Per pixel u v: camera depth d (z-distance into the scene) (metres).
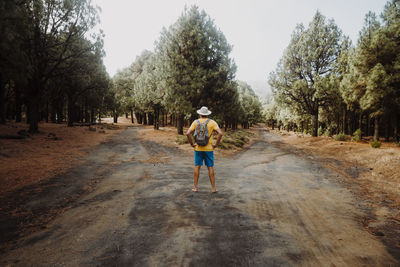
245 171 7.30
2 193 4.30
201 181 5.55
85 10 16.19
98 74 24.69
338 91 23.64
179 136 21.61
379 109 18.33
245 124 80.25
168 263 2.03
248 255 2.20
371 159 10.36
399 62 16.41
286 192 4.79
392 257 2.21
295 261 2.10
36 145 11.83
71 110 29.20
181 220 3.08
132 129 35.94
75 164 7.73
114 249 2.29
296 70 26.78
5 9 7.75
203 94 20.94
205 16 21.41
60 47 18.17
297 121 48.66
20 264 2.01
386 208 3.90
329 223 3.12
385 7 18.61
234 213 3.39
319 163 9.95
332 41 25.05
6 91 29.02
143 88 32.56
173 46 21.08
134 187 4.91
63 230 2.76
